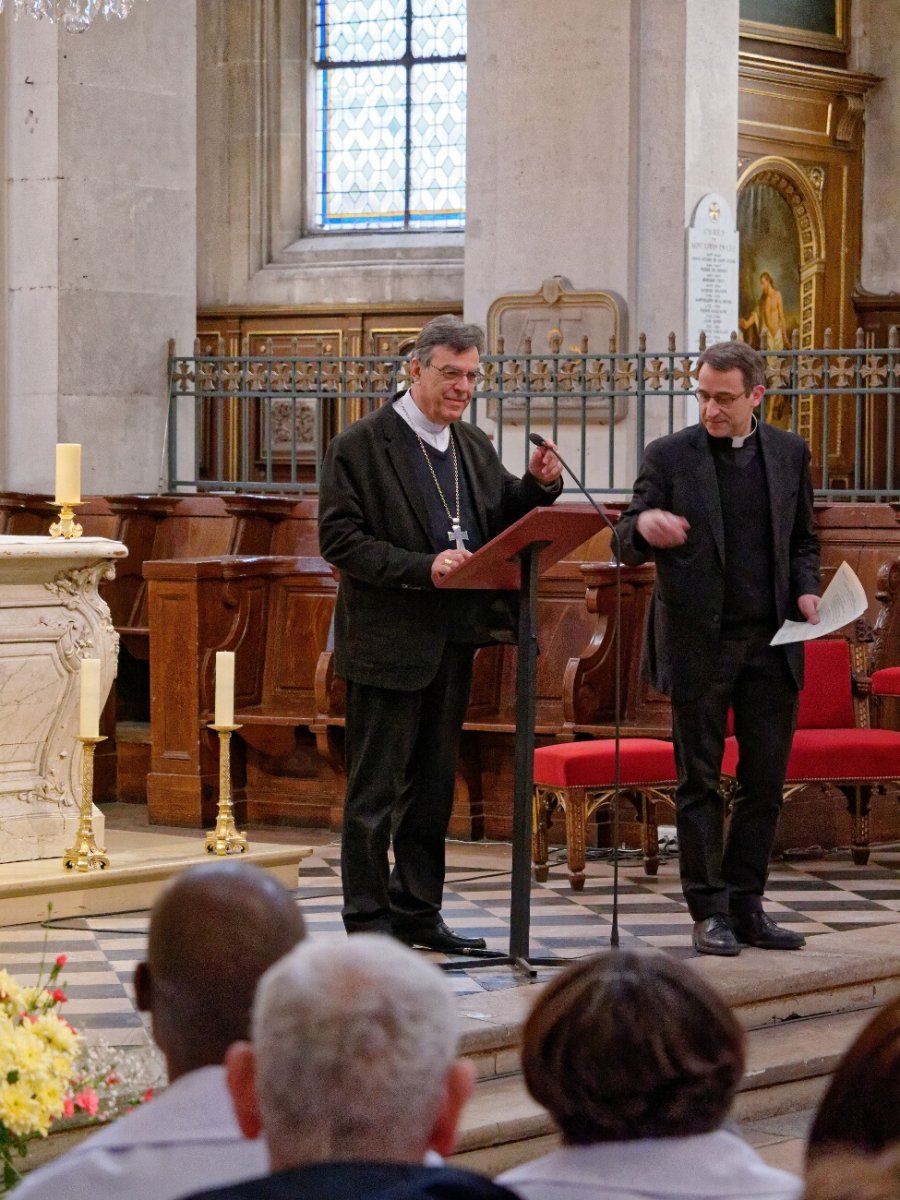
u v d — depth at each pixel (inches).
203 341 697.6
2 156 488.4
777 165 661.3
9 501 433.7
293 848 318.3
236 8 686.5
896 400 673.6
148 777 379.6
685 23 516.1
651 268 522.0
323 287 681.0
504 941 273.3
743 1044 100.9
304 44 697.6
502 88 530.6
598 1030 98.7
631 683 369.7
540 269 529.7
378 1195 80.9
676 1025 98.7
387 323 674.2
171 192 503.8
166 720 378.3
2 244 490.3
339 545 239.8
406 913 251.8
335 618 250.1
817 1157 86.7
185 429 510.9
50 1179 108.0
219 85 692.1
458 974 243.6
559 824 363.3
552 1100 100.5
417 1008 85.9
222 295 696.4
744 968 252.1
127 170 493.4
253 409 661.3
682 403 512.7
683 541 248.1
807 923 287.7
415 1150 86.0
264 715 377.1
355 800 244.7
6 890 283.7
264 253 694.5
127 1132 109.9
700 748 258.8
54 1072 139.3
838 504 390.3
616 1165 99.4
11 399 491.5
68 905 292.0
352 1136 84.6
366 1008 85.2
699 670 256.4
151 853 313.7
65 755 312.0
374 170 697.0
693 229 520.4
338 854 354.3
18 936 278.1
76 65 482.9
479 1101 216.1
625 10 516.1
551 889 319.6
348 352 679.7
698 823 260.1
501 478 254.7
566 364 474.0
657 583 261.9
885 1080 86.7
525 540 227.0
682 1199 98.2
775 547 257.6
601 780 319.0
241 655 386.9
